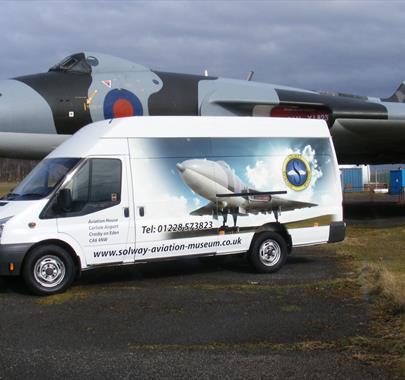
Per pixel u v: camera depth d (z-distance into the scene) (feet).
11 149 43.09
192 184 28.37
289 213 30.71
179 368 15.28
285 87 53.21
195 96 47.32
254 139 30.07
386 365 15.11
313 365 15.29
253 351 16.66
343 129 53.88
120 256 26.76
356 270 30.27
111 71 45.93
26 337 18.53
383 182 208.44
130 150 27.22
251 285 27.07
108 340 18.08
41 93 42.78
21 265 24.62
